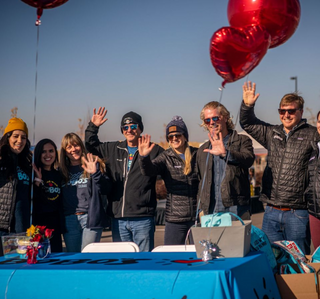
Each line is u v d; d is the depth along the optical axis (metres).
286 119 3.98
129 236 4.51
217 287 2.04
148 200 4.44
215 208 3.98
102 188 4.34
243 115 4.27
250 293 2.19
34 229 2.81
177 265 2.36
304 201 3.93
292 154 3.96
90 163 4.30
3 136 4.07
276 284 2.61
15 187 4.02
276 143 4.10
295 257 3.03
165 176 4.42
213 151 3.69
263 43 2.81
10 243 2.82
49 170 4.46
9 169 4.02
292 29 3.05
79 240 4.46
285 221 3.97
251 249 2.88
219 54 2.84
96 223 4.35
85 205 4.41
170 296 2.11
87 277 2.26
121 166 4.56
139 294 2.16
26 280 2.34
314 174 3.79
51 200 4.39
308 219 3.94
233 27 2.83
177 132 4.24
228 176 3.93
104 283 2.23
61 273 2.31
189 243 4.34
